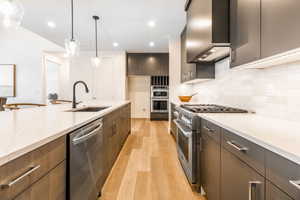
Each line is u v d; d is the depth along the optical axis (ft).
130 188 6.87
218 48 6.49
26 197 2.54
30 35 19.67
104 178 6.97
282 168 2.37
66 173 3.82
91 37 16.25
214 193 5.04
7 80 20.18
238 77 7.44
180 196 6.34
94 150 5.50
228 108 7.54
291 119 4.68
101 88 21.38
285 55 3.63
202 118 6.19
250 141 3.17
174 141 13.37
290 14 3.16
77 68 21.21
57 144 3.43
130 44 18.58
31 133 3.23
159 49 20.80
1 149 2.32
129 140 13.66
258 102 6.09
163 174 8.03
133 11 10.93
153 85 23.06
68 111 7.25
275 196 2.51
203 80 11.41
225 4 6.02
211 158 5.31
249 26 4.55
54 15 11.54
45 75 20.71
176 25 13.17
